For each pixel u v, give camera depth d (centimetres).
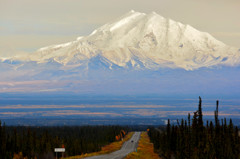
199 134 12131
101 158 14388
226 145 11956
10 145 17162
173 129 16125
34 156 17000
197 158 11750
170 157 15862
